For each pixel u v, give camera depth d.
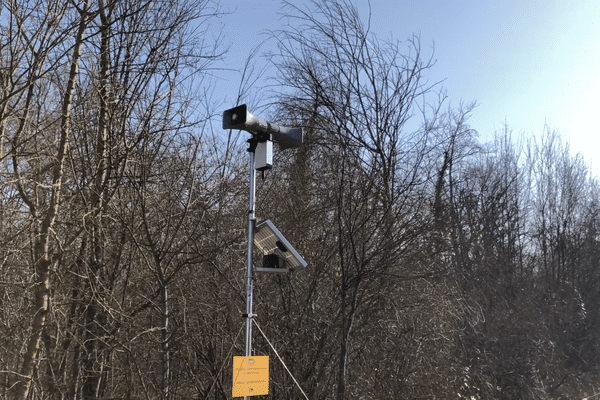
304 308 8.06
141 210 7.12
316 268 8.23
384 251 7.54
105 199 6.85
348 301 7.91
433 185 8.85
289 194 9.36
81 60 7.05
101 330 7.08
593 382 14.74
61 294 6.71
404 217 7.83
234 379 4.98
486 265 13.38
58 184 6.17
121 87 6.96
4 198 6.50
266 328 7.75
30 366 5.91
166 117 7.32
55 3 6.22
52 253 6.54
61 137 6.33
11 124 6.48
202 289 7.60
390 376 8.35
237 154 8.49
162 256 6.89
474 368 10.73
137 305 7.32
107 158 6.85
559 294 17.48
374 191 8.16
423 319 8.82
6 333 6.36
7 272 6.44
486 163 19.17
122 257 7.49
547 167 22.59
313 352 7.84
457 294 9.90
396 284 8.27
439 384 8.85
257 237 5.61
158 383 7.07
